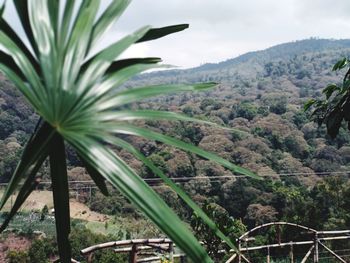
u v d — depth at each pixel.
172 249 5.27
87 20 1.07
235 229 5.08
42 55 0.98
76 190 25.78
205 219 0.94
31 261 9.42
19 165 0.94
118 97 1.00
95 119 0.94
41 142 0.94
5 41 0.97
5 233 17.83
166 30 1.23
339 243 15.45
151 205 0.81
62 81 0.97
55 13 1.05
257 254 9.95
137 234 23.81
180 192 0.92
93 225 23.48
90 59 1.04
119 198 26.11
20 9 1.05
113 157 0.87
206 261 0.79
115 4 1.14
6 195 0.94
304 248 11.12
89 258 5.05
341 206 21.06
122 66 1.13
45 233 17.88
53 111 0.93
